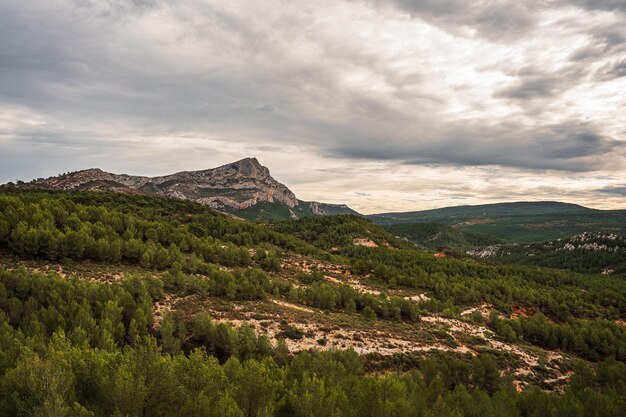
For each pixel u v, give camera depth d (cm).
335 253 15925
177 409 2358
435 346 6319
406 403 2758
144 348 2725
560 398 3488
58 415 2028
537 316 8931
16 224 7012
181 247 9544
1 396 2284
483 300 11088
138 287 5872
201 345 4922
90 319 4209
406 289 11338
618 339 7706
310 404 2688
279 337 5531
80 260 7156
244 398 2650
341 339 5872
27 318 4125
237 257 10125
